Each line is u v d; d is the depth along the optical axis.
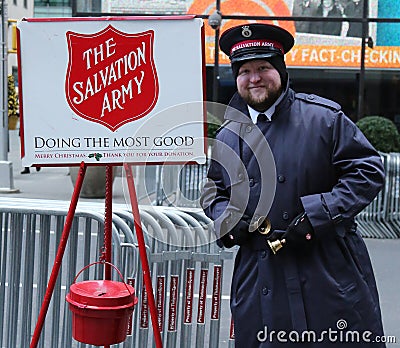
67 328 4.03
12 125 16.62
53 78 3.01
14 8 23.00
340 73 15.82
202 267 3.90
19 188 13.18
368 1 15.62
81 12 15.51
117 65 2.99
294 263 3.03
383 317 5.96
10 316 4.18
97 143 3.02
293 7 15.74
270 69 3.01
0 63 13.10
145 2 15.52
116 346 3.96
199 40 2.96
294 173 3.02
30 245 4.07
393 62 15.70
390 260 8.22
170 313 3.91
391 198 9.52
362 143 2.99
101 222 3.88
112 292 3.08
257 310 3.09
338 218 2.90
